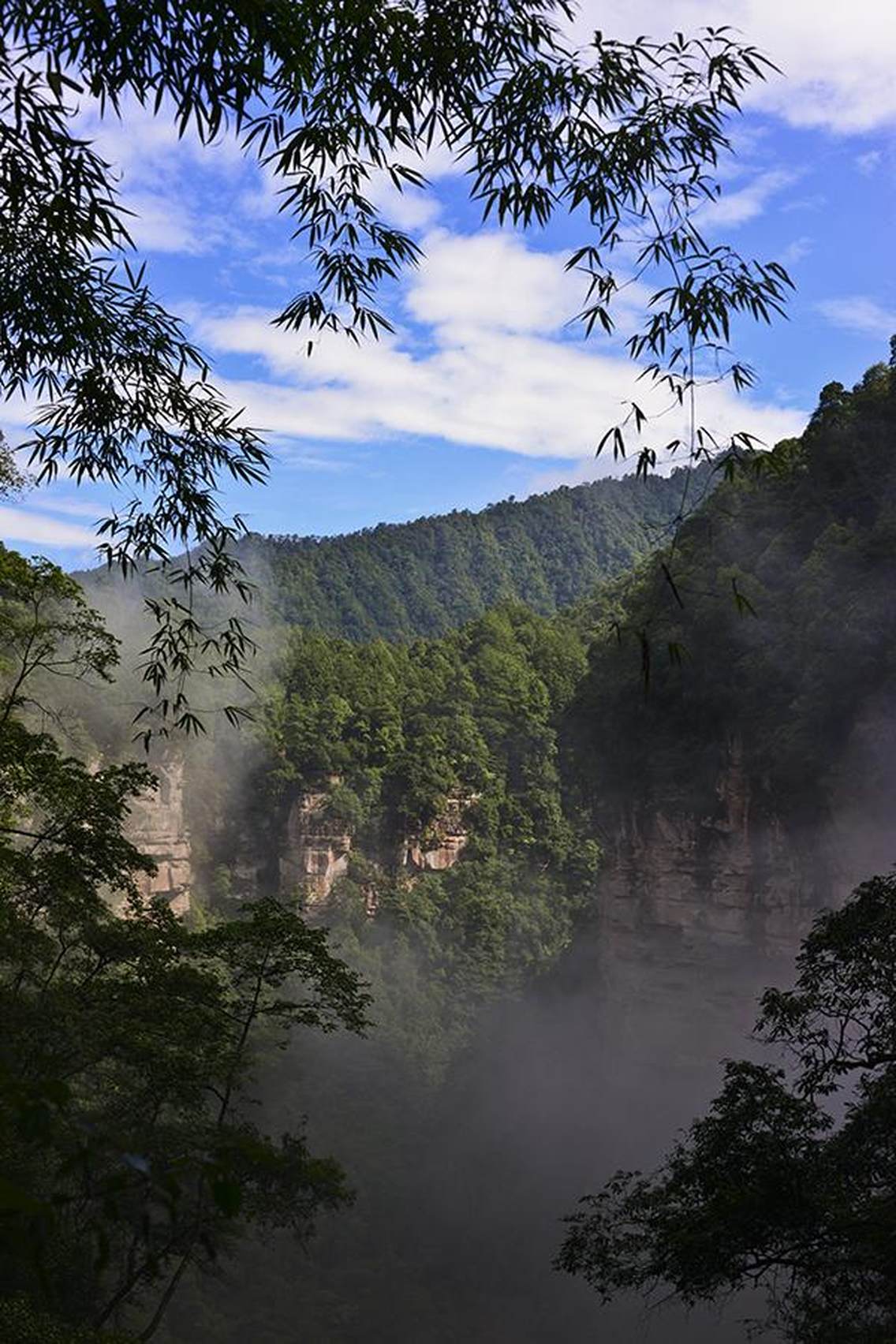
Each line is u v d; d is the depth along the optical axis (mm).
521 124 7406
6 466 19812
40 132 6195
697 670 62031
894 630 48688
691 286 7414
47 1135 3691
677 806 66500
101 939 22250
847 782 51344
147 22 6055
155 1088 20562
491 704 130250
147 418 8727
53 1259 17203
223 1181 3748
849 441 61062
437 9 7051
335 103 7344
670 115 7383
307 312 8359
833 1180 15164
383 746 123750
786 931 59406
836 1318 15602
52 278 7715
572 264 7461
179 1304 38750
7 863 19672
